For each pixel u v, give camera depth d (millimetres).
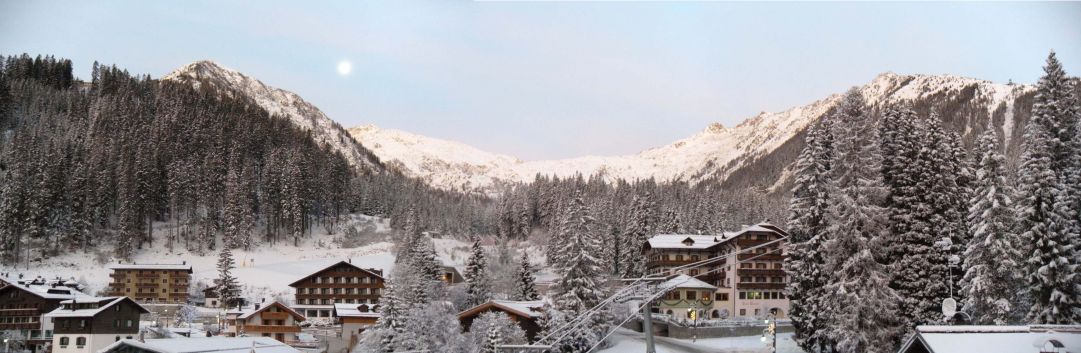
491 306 87375
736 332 94562
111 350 57000
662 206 192500
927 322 58594
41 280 130500
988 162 53938
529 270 112000
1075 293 51375
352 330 104188
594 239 88312
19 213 163875
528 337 85812
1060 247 51188
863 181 56469
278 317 108312
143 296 152000
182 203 196625
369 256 191375
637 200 168750
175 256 181625
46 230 171625
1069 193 54688
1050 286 51531
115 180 196375
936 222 60969
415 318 76875
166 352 54812
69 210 177000
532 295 110438
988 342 36125
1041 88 56375
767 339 84438
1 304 107062
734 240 119438
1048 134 55312
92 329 99000
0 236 160875
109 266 168625
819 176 68250
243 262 180625
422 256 110625
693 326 94375
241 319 108188
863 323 55375
